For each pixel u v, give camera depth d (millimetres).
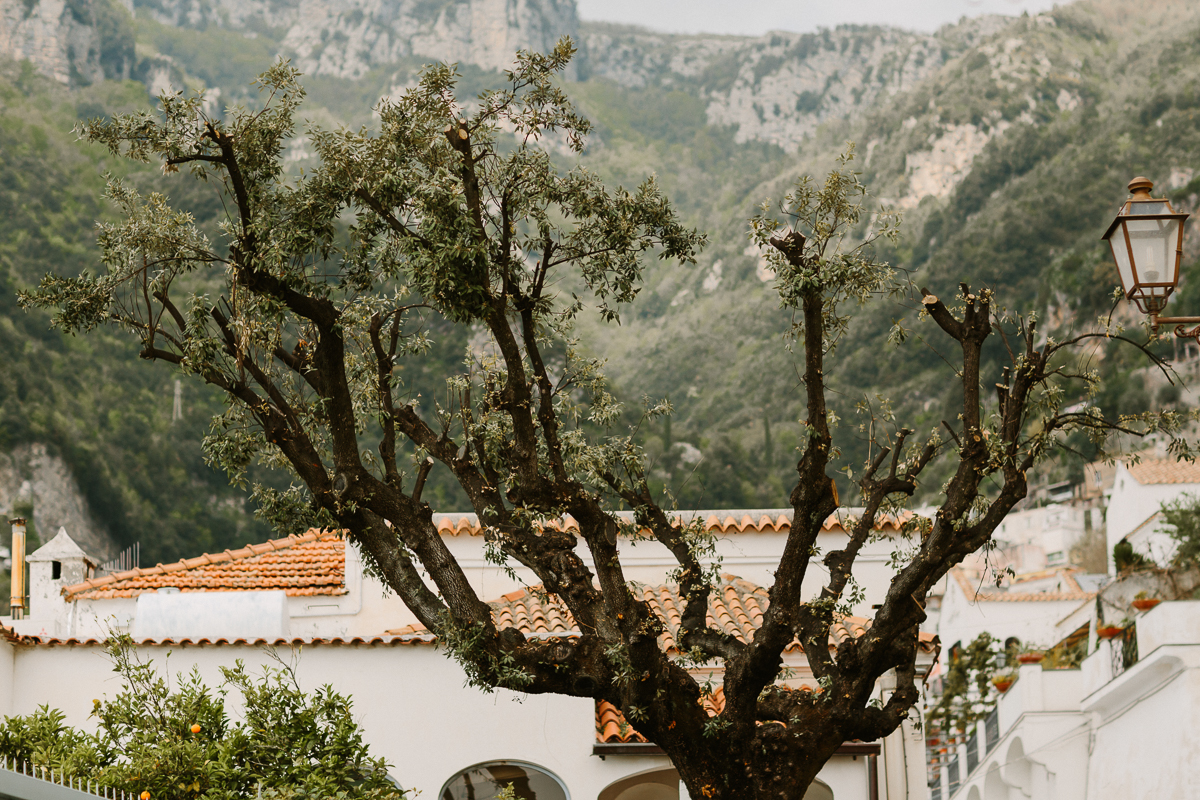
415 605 10875
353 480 10969
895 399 100125
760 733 10734
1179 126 111812
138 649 15438
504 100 11383
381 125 11352
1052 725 30031
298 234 10828
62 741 12180
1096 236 106688
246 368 11211
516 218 11461
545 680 10586
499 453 11883
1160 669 24031
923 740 16781
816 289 10188
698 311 136875
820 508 10500
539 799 15312
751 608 17500
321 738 12469
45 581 18938
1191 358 77312
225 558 19875
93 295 11203
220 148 10961
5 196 99375
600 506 12203
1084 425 10875
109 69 155625
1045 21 161625
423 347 12125
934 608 55094
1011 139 127062
